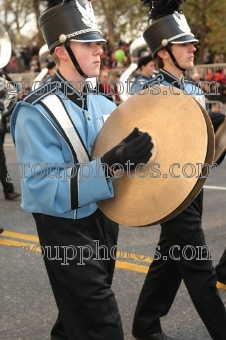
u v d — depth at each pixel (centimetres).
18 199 1078
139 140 361
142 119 398
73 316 390
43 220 389
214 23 2398
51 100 383
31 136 374
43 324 559
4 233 859
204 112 387
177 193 370
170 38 534
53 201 368
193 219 462
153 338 511
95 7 2942
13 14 3703
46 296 624
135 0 2520
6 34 732
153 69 859
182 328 543
